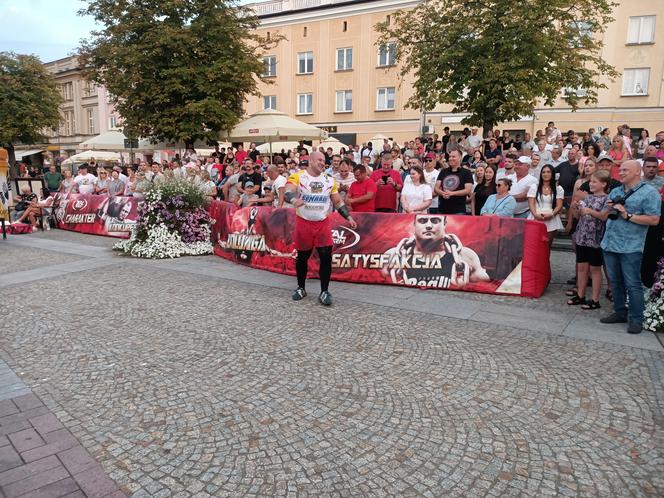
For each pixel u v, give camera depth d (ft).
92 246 35.83
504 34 49.47
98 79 65.31
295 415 11.51
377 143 80.84
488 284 22.09
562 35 51.11
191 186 32.58
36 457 10.01
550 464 9.71
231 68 62.34
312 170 19.69
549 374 13.64
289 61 108.47
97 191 47.01
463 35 52.39
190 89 61.05
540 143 37.68
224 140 60.85
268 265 26.84
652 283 18.76
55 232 44.73
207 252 31.81
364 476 9.36
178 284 23.63
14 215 46.62
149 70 61.77
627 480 9.25
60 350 15.65
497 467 9.61
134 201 40.78
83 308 19.94
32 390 12.97
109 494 8.89
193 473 9.46
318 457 9.93
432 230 23.11
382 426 11.03
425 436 10.65
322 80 105.09
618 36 83.56
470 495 8.86
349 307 19.81
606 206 18.54
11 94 110.73
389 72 97.55
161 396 12.50
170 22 61.52
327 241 19.90
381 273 23.73
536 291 21.42
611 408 11.83
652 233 18.51
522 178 24.35
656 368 14.05
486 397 12.35
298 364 14.29
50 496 8.83
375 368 14.02
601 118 85.46
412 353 15.06
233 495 8.85
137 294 21.89
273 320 18.16
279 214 26.27
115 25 60.95
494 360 14.56
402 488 9.04
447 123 93.50
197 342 16.06
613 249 17.26
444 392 12.60
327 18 102.47
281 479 9.27
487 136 51.37
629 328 16.96
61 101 119.44
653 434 10.76
